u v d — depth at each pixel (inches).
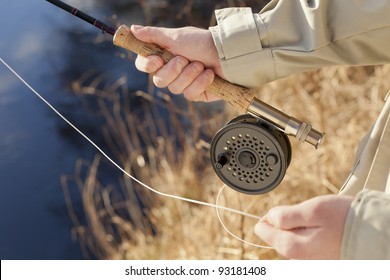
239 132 51.1
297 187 105.5
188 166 121.3
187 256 105.0
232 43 49.2
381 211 31.6
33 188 149.3
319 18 47.1
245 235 100.0
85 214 140.1
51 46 185.6
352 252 31.8
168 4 178.5
